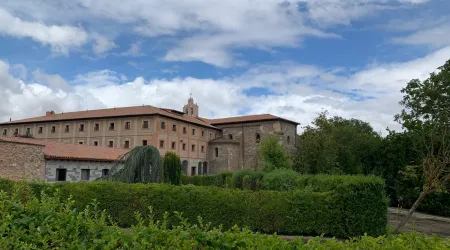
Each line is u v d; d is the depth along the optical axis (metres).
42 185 13.49
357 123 64.75
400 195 25.86
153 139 51.72
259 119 61.28
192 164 59.00
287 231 13.16
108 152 30.88
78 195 13.59
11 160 21.23
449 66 26.33
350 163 34.84
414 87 27.98
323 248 4.20
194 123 59.69
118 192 13.85
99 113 57.62
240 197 13.49
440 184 11.88
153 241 4.19
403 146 26.95
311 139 36.62
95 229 4.43
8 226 4.36
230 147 61.50
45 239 4.07
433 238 4.89
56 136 59.06
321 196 13.15
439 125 20.86
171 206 13.51
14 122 62.88
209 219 13.32
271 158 36.28
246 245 4.06
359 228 12.72
